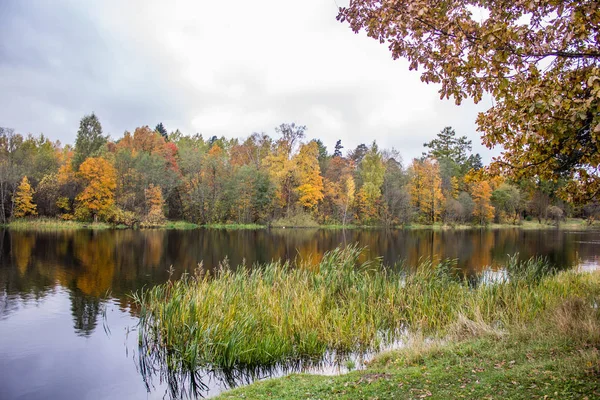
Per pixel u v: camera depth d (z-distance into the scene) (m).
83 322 12.02
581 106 4.13
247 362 8.46
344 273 12.76
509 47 4.61
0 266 20.80
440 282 12.84
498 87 4.94
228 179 59.47
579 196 7.80
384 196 66.12
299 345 8.92
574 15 4.23
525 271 14.54
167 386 7.97
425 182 67.69
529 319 9.69
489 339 7.88
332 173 71.75
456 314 10.23
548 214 71.38
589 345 6.51
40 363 9.08
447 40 5.01
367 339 9.42
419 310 10.80
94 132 61.38
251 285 11.73
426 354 7.44
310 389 6.03
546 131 4.72
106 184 50.31
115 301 14.43
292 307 10.30
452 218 67.00
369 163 70.62
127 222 51.03
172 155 68.75
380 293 11.75
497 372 5.78
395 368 6.92
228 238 39.94
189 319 9.17
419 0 4.66
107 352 9.72
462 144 83.75
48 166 57.72
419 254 28.53
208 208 58.81
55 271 19.88
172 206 61.66
